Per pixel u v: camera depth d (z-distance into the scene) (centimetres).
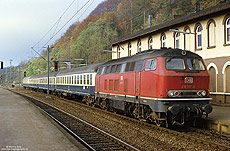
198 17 2147
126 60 1625
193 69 1256
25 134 1047
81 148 859
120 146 965
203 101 1245
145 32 2805
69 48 8231
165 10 6250
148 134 1172
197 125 1379
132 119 1545
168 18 5953
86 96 2619
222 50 1955
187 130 1268
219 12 1964
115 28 7975
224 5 1858
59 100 3303
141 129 1277
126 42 3359
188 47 2288
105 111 1975
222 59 1953
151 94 1268
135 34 3184
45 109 2300
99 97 2094
